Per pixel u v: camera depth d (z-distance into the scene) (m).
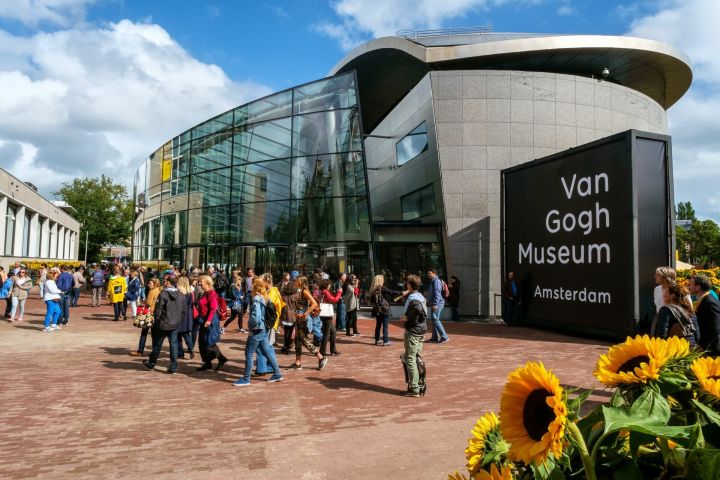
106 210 71.75
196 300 9.94
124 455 4.59
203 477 4.09
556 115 19.75
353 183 19.41
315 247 20.02
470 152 19.59
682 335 5.02
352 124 19.42
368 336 13.44
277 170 21.17
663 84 24.41
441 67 21.20
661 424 0.91
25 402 6.46
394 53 23.55
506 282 15.61
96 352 10.32
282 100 21.30
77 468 4.28
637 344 1.09
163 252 28.36
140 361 9.48
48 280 13.36
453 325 16.41
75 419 5.74
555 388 0.87
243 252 21.81
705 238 57.84
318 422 5.64
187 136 26.28
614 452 0.97
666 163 11.59
